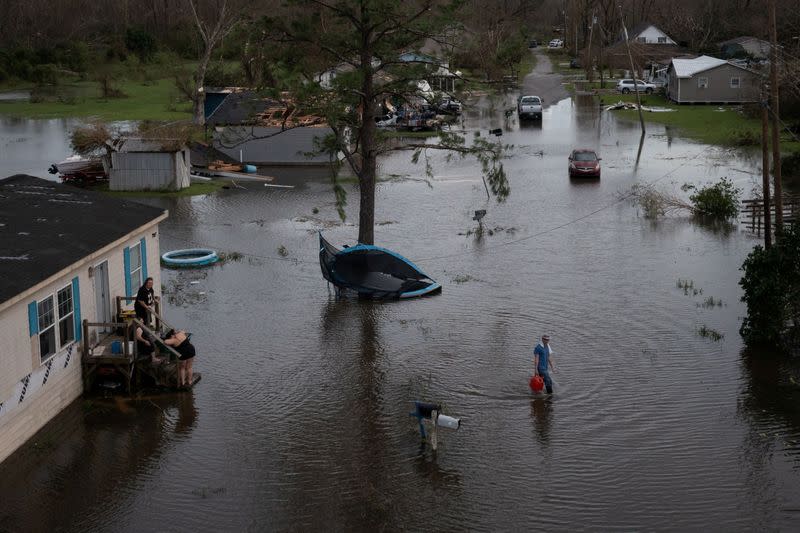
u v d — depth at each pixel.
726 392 20.25
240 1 64.44
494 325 25.05
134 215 23.72
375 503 15.52
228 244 34.84
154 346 20.39
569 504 15.51
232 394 20.31
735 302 26.80
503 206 41.97
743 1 118.75
